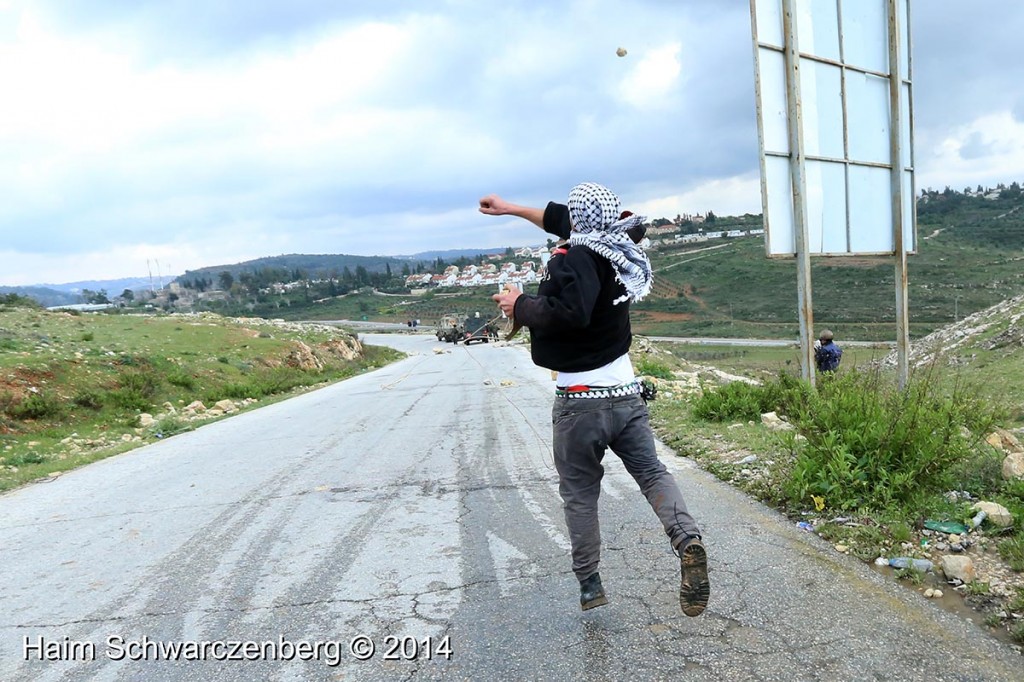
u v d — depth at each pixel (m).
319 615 3.39
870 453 4.40
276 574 3.98
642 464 2.95
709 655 2.74
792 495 4.47
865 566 3.52
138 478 7.34
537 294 2.77
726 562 3.66
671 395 10.45
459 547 4.25
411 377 21.22
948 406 5.04
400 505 5.34
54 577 4.17
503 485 5.76
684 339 83.56
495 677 2.72
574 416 2.88
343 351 37.84
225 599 3.66
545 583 3.59
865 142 8.31
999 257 117.88
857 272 117.25
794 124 7.52
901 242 8.49
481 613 3.29
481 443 7.89
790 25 7.44
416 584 3.70
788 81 7.52
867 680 2.50
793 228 7.68
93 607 3.65
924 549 3.62
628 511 4.68
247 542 4.62
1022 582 3.17
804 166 7.60
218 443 9.73
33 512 6.04
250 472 7.11
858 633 2.84
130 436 14.91
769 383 7.93
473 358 30.00
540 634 3.04
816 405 5.68
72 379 18.47
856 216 8.20
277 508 5.48
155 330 31.02
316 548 4.41
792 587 3.30
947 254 123.75
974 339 19.62
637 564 3.73
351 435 9.30
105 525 5.34
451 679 2.73
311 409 13.87
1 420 14.81
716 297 121.94
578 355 2.83
